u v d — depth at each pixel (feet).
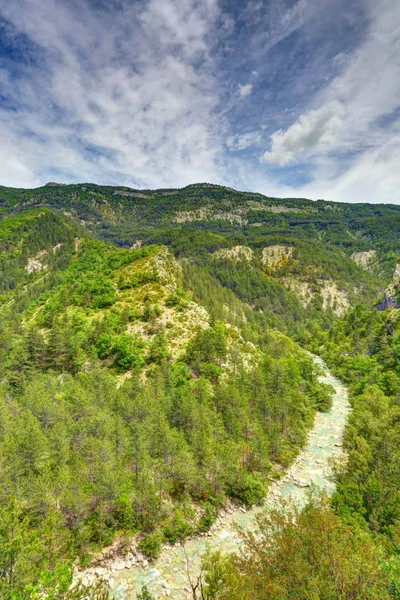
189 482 122.62
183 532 107.45
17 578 59.57
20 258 640.17
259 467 145.89
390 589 50.57
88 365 221.25
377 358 297.53
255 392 193.06
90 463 118.73
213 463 126.93
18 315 373.61
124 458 122.72
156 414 148.97
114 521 105.19
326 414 220.02
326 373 330.75
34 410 143.43
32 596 56.29
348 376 301.22
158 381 186.91
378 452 119.44
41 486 93.91
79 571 89.97
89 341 244.83
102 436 130.82
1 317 358.84
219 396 180.14
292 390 212.64
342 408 231.09
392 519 88.94
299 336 534.78
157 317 278.87
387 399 191.11
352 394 252.62
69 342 229.86
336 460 154.81
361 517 92.58
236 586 52.90
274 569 53.01
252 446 148.46
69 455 117.60
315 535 54.39
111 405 157.07
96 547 97.71
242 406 174.40
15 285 583.17
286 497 131.85
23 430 118.42
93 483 107.76
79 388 161.79
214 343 235.61
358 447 141.08
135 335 255.09
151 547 99.71
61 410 145.28
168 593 86.99
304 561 51.26
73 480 100.94
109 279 359.46
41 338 227.20
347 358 341.21
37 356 222.69
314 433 190.49
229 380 212.02
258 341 364.79
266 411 175.01
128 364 223.10
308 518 59.26
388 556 63.57
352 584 47.37
